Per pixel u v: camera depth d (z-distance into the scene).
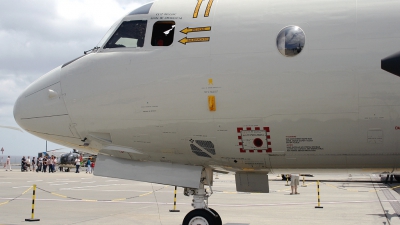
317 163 7.25
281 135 6.98
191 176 7.88
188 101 7.20
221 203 16.62
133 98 7.48
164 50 7.41
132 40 7.73
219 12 7.37
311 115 6.74
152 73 7.39
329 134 6.80
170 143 7.57
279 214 13.17
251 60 6.93
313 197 19.42
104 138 7.89
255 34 7.03
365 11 6.75
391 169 7.25
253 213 13.41
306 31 6.81
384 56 6.48
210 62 7.11
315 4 7.02
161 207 14.98
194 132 7.34
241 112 7.00
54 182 28.27
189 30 7.35
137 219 12.02
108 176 8.04
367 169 7.34
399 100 6.44
